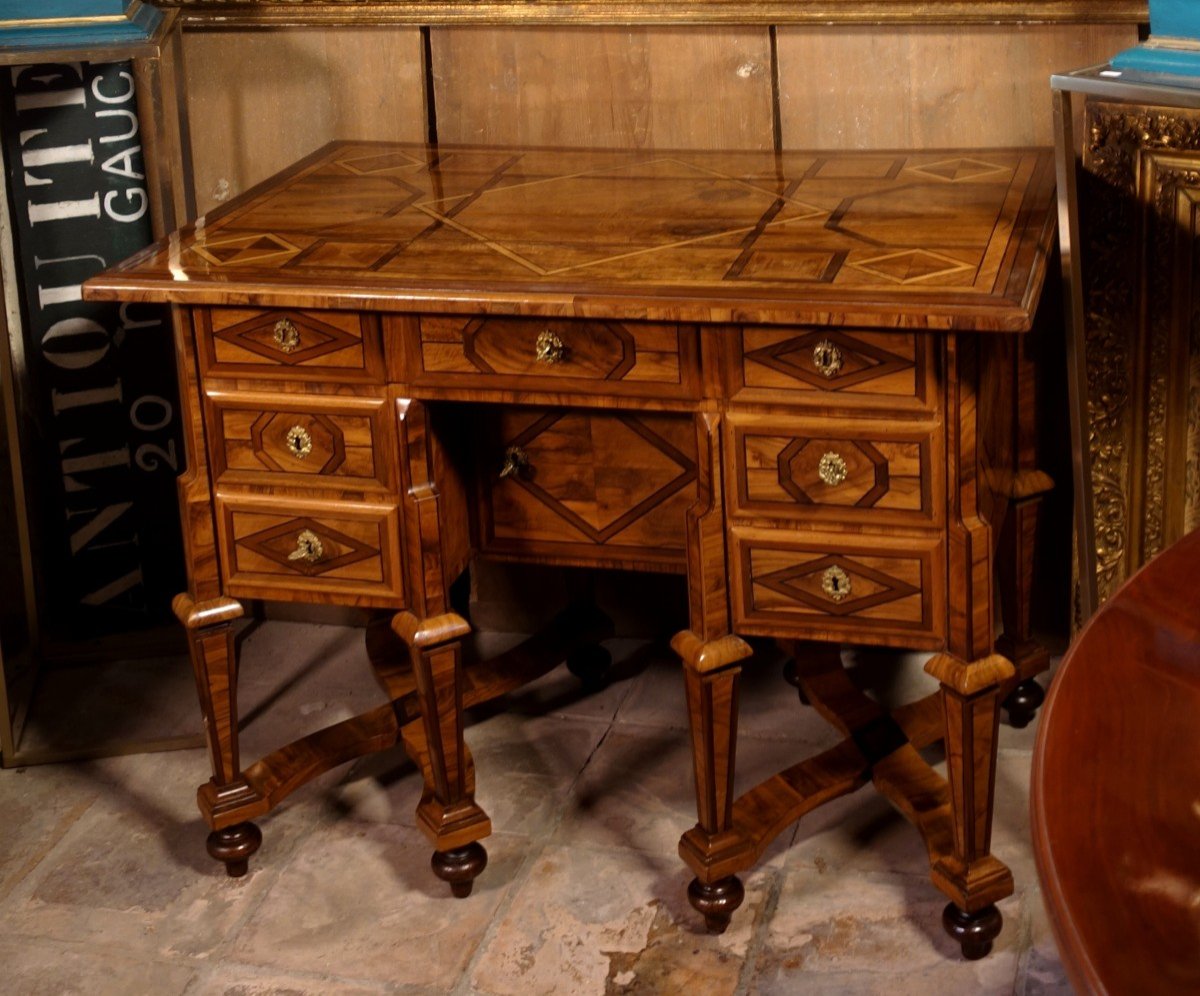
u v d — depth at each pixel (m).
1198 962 0.86
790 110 2.86
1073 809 0.93
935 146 2.81
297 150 3.12
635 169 2.77
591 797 2.83
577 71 2.93
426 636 2.42
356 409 2.35
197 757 3.02
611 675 3.21
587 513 2.47
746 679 3.16
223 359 2.38
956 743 2.27
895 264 2.17
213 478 2.46
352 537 2.43
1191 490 2.86
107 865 2.73
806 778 2.57
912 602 2.21
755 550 2.25
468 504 2.53
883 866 2.60
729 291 2.11
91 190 3.17
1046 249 2.23
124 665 3.32
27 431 3.31
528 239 2.40
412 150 2.98
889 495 2.16
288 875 2.68
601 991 2.38
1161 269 2.72
